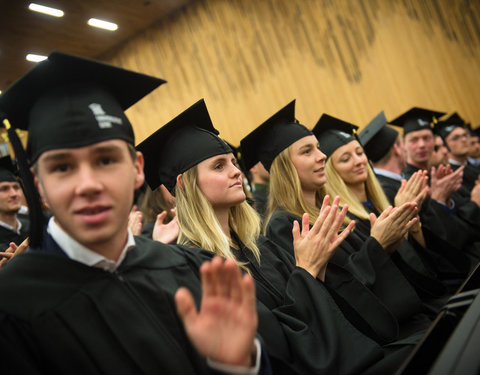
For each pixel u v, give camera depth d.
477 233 3.79
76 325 1.03
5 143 8.38
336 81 8.08
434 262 2.98
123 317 1.08
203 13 8.50
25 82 1.05
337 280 1.96
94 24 7.91
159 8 8.27
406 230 2.29
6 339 0.97
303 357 1.48
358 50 8.08
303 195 2.65
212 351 0.91
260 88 8.30
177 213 1.90
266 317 1.54
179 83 8.71
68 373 0.99
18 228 3.29
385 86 8.06
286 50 8.20
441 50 8.27
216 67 8.48
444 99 8.19
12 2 6.42
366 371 1.58
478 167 6.06
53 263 1.08
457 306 1.32
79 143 0.97
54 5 6.76
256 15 8.29
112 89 1.20
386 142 3.78
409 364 1.15
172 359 1.07
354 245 2.55
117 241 1.15
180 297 0.90
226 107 8.48
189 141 1.92
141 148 1.99
